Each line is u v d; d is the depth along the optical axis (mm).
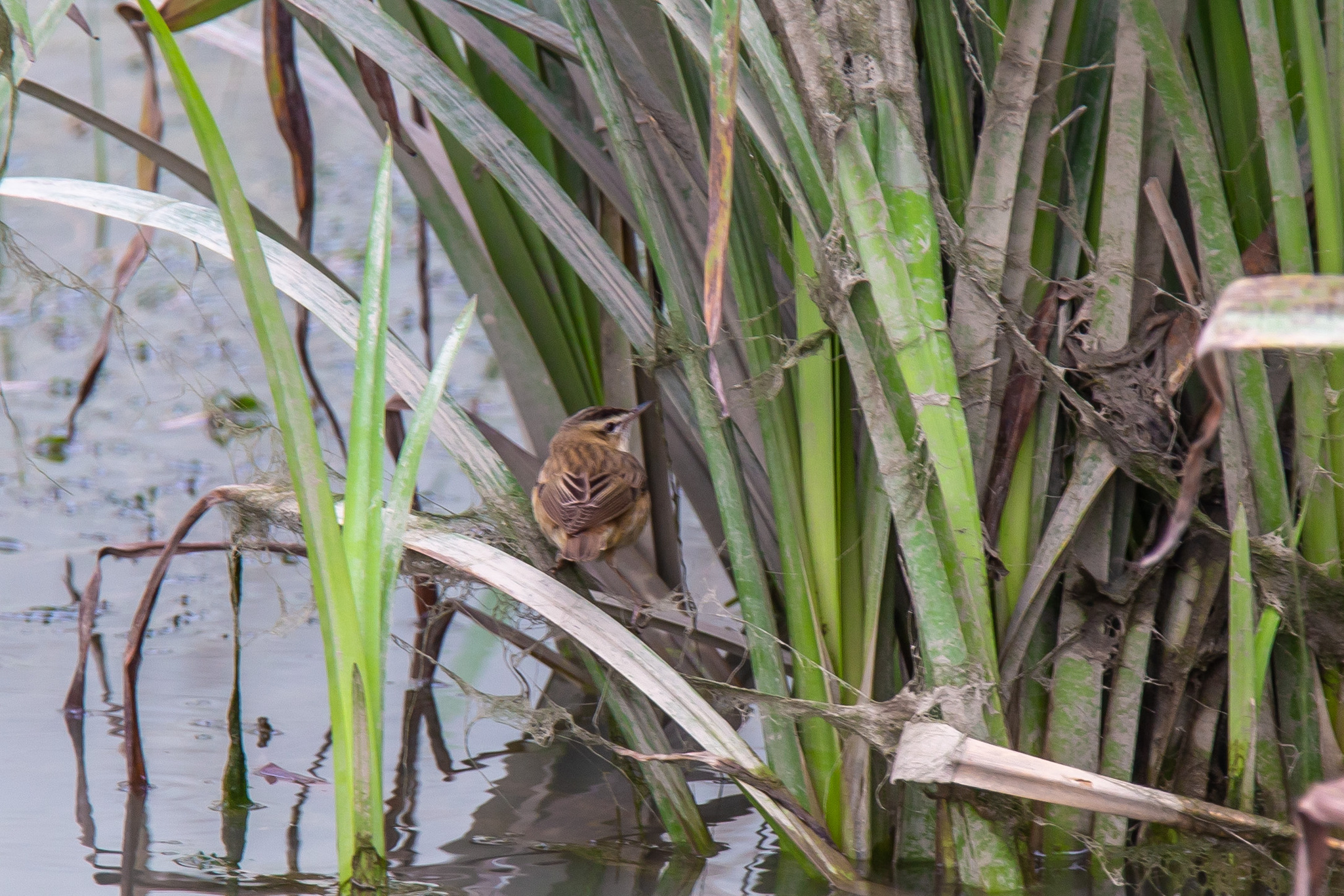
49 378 15305
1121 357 6406
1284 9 6484
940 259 5996
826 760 6590
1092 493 6375
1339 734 6316
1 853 6645
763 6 6039
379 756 5715
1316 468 6059
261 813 7363
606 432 7855
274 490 7469
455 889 6438
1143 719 6934
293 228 19328
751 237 6512
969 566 5918
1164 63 5945
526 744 8766
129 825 7113
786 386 6590
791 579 6445
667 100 6801
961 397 6297
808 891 6434
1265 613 6039
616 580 8453
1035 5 6008
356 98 8273
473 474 7242
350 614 5492
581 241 6969
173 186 19109
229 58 21203
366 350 5715
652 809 7691
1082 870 6648
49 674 9328
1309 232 6105
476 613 8453
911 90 5820
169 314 17016
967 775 5836
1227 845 6344
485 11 7070
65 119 20281
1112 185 6344
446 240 8227
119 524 12102
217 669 9648
